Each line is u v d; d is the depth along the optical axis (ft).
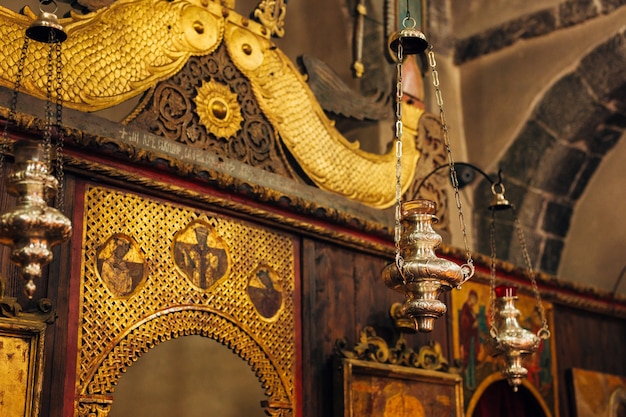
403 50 12.68
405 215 12.07
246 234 16.10
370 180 19.31
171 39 15.78
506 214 24.13
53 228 9.87
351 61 21.15
